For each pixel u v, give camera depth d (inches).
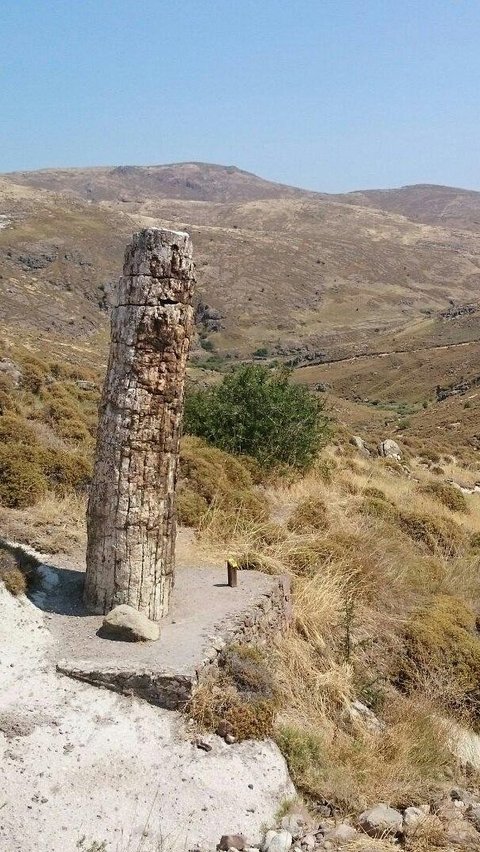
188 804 191.9
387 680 304.2
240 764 210.2
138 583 255.8
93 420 607.2
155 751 206.4
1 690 216.5
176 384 257.1
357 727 256.2
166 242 247.4
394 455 1072.2
